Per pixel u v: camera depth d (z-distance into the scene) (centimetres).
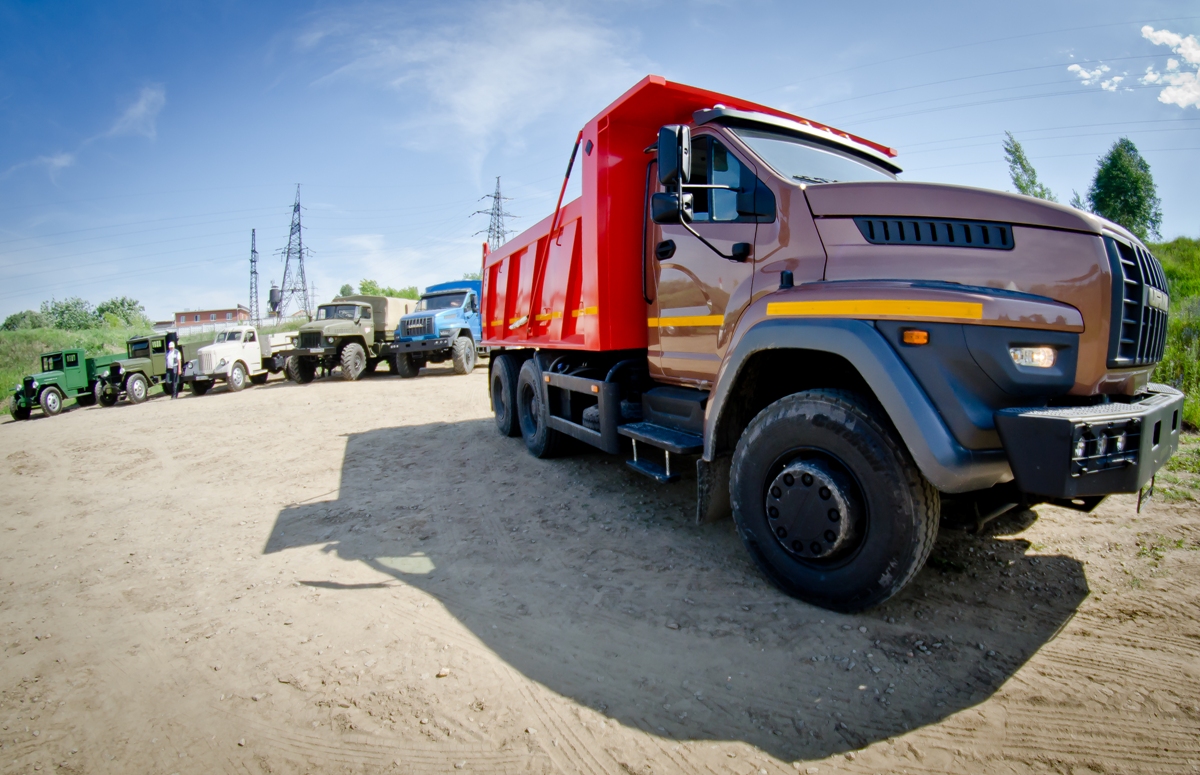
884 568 255
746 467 307
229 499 586
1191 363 722
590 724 221
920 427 235
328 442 836
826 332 267
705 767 196
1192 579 295
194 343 1906
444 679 256
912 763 191
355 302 1864
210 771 211
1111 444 220
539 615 307
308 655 283
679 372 411
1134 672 229
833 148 393
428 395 1296
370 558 403
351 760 211
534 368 633
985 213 253
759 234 327
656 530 412
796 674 240
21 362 2948
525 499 502
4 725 247
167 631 321
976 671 235
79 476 771
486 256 834
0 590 402
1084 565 317
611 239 457
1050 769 186
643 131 468
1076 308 236
